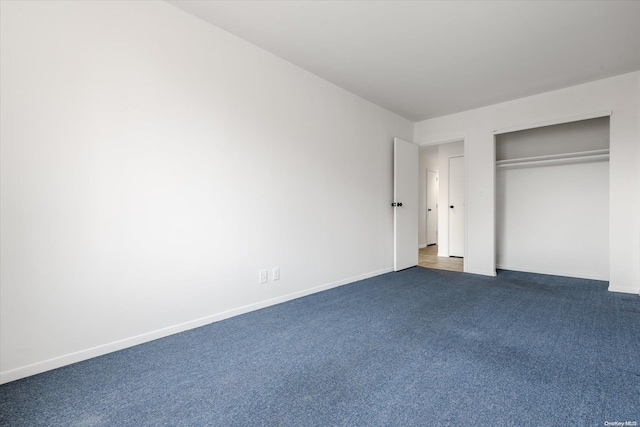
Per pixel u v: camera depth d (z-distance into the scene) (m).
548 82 3.43
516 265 4.48
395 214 4.43
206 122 2.36
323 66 3.10
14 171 1.59
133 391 1.48
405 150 4.60
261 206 2.76
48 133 1.68
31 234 1.64
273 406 1.36
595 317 2.47
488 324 2.34
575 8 2.19
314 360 1.79
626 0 2.09
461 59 2.94
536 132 4.30
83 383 1.55
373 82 3.46
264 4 2.16
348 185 3.73
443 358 1.80
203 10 2.23
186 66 2.25
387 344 2.00
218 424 1.24
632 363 1.72
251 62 2.67
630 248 3.18
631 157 3.17
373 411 1.32
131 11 1.98
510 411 1.31
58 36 1.71
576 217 3.98
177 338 2.11
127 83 1.96
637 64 3.00
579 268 3.96
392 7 2.20
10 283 1.58
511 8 2.20
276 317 2.53
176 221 2.20
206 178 2.36
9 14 1.57
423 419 1.27
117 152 1.92
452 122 4.53
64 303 1.74
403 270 4.55
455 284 3.66
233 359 1.80
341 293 3.28
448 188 5.92
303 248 3.17
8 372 1.57
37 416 1.29
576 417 1.27
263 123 2.77
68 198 1.75
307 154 3.20
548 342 2.01
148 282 2.06
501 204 4.61
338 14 2.28
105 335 1.88
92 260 1.83
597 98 3.37
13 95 1.58
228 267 2.51
